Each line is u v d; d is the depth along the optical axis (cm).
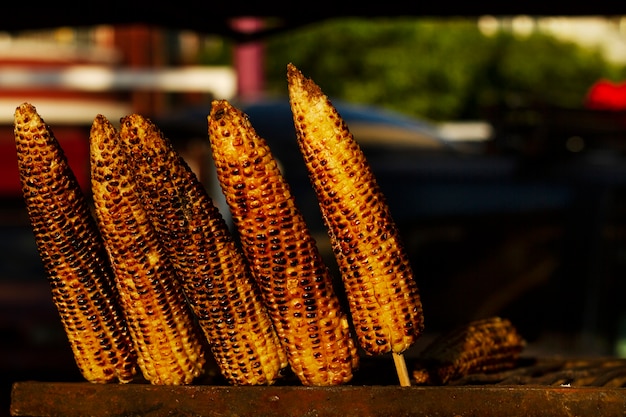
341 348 234
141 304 240
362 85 2064
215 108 225
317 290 231
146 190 232
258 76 1095
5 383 504
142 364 247
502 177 527
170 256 237
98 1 417
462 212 525
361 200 226
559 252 507
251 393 228
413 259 520
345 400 223
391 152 625
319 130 224
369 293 229
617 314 494
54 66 2023
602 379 279
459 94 2112
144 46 2273
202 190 236
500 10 420
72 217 240
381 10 429
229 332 238
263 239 227
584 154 534
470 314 509
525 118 573
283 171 575
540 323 500
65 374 506
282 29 455
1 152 1429
